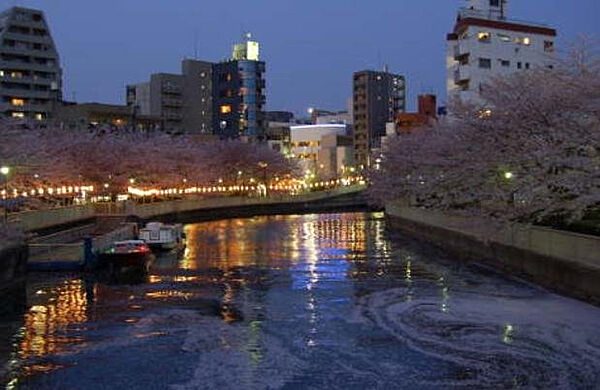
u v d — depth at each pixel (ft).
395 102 470.80
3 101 306.14
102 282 100.27
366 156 430.20
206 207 274.98
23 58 313.32
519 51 247.91
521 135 87.92
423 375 52.70
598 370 52.95
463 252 126.00
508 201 96.84
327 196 369.91
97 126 286.05
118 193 233.14
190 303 82.74
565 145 77.20
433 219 152.56
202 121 417.28
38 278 104.12
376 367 54.95
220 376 53.67
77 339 65.57
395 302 80.38
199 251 144.46
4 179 118.52
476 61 241.96
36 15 317.22
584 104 75.77
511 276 97.60
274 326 69.46
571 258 80.12
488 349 59.00
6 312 78.33
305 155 486.38
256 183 345.51
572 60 86.28
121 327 70.28
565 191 83.15
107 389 51.44
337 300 82.94
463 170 108.88
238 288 93.66
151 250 136.05
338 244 156.97
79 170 203.10
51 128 222.07
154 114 397.60
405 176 189.57
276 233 195.42
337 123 543.80
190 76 411.95
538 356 56.65
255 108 418.10
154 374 54.44
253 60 419.33
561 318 69.00
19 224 103.60
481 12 255.91
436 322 69.36
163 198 266.16
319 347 61.16
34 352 61.21
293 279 101.30
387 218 220.43
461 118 114.83
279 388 50.67
